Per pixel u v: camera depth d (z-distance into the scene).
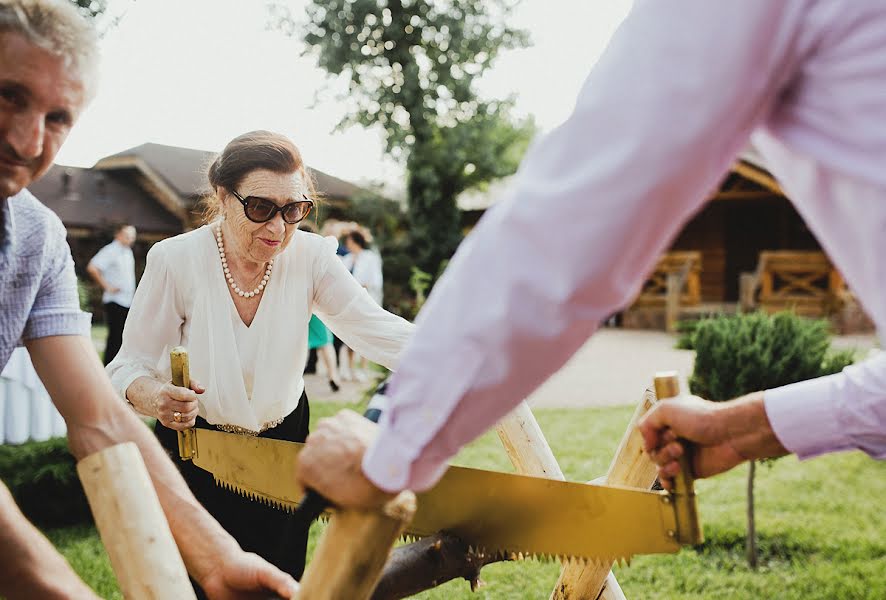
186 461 2.42
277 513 2.44
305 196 2.35
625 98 0.88
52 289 1.43
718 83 0.86
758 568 4.41
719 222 22.92
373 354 2.50
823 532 4.89
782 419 1.32
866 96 0.88
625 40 0.90
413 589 1.51
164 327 2.44
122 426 1.47
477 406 0.94
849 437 1.31
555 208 0.89
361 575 1.04
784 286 19.16
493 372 0.92
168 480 1.48
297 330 2.48
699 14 0.86
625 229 0.88
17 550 1.37
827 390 1.33
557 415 8.72
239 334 2.44
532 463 2.05
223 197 2.34
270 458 1.95
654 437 1.41
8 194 1.15
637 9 0.91
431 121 24.94
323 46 24.16
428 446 0.96
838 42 0.89
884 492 5.74
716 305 20.89
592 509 1.45
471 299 0.92
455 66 25.02
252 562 1.41
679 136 0.86
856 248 1.00
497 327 0.91
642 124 0.86
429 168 23.86
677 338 17.59
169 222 28.69
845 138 0.92
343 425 1.04
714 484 5.97
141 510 1.20
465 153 24.41
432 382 0.93
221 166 2.33
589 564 1.85
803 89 0.94
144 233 27.70
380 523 1.02
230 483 2.09
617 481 1.83
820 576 4.23
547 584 4.11
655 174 0.87
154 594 1.17
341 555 1.03
